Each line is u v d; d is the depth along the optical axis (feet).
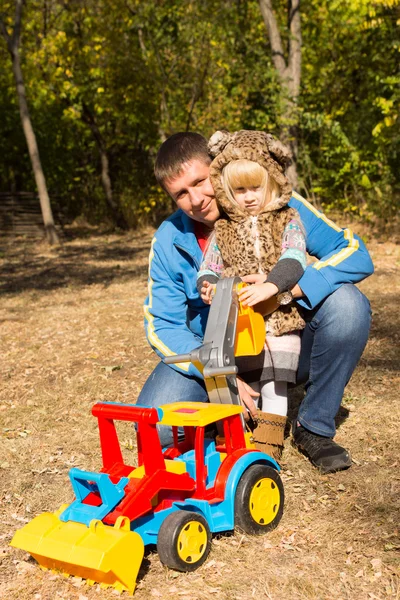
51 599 7.77
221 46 55.47
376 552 8.27
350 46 55.88
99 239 61.52
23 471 11.66
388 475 10.38
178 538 7.92
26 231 66.23
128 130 68.85
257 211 9.82
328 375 10.43
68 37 64.08
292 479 10.47
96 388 16.55
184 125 61.16
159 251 10.82
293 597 7.47
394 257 34.86
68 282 35.96
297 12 50.72
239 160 9.53
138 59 60.85
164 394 10.39
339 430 12.37
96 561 7.41
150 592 7.73
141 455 8.96
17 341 22.45
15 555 8.91
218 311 9.05
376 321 21.13
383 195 45.21
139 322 23.98
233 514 8.64
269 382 10.16
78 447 12.67
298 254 9.53
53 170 76.89
